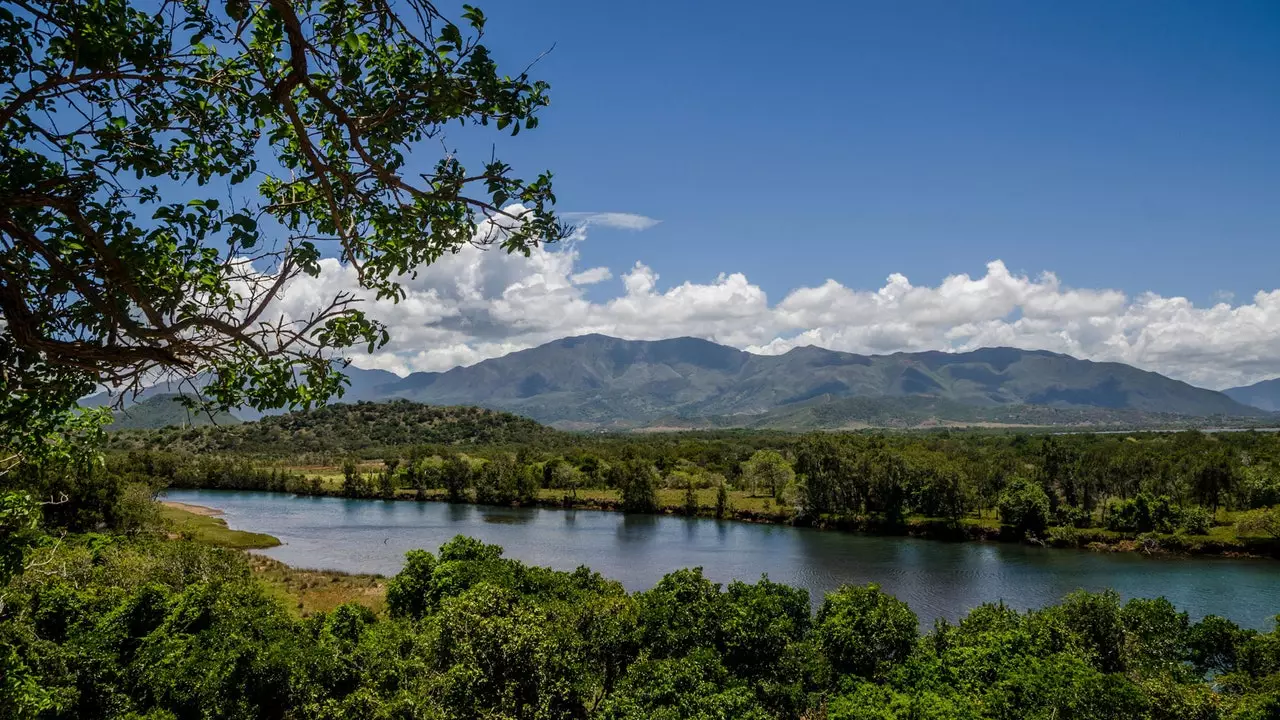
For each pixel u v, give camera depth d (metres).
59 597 36.00
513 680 26.30
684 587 38.59
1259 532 94.19
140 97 6.27
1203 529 98.94
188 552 55.28
